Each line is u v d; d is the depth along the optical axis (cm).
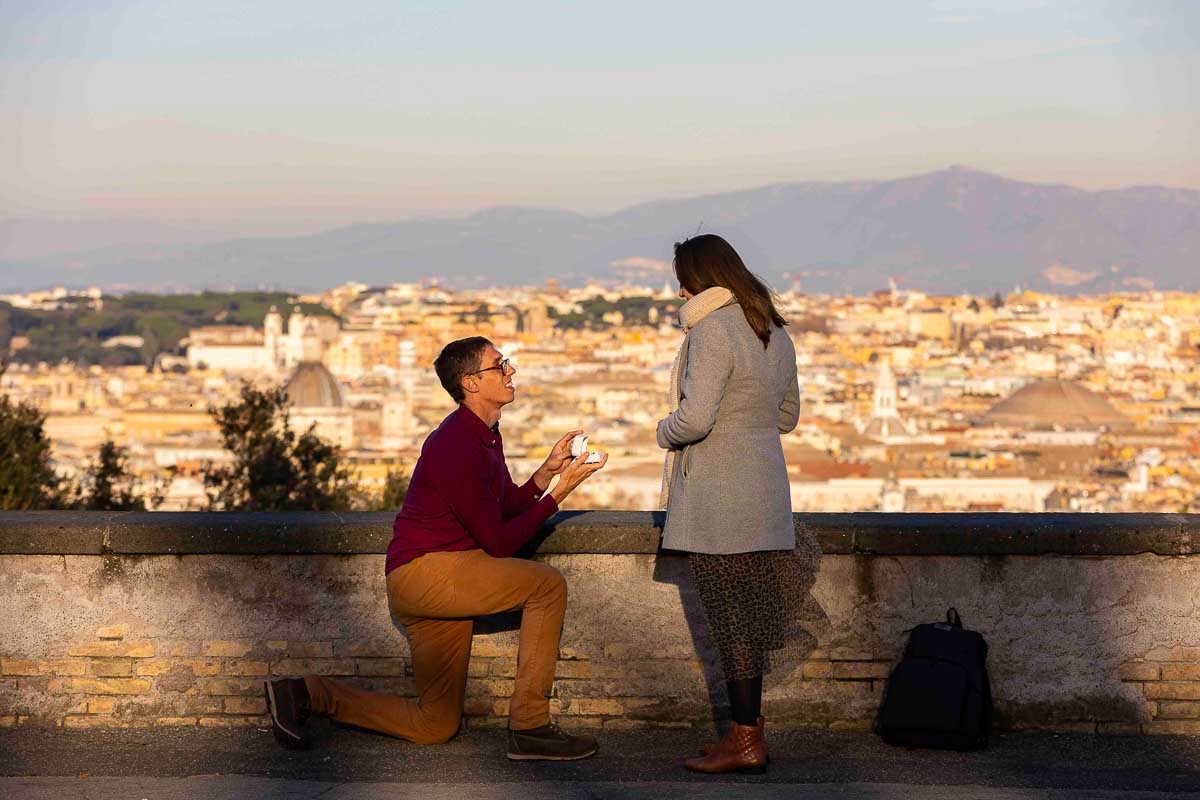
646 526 603
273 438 2277
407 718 584
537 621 567
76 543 609
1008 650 600
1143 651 596
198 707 613
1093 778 538
